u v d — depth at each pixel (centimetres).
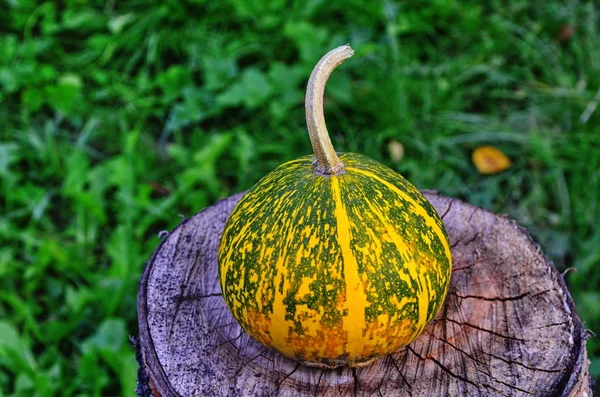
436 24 123
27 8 129
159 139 112
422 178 100
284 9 123
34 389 80
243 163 101
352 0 123
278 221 54
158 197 102
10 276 91
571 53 117
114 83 118
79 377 81
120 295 86
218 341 60
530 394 55
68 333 86
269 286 53
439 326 60
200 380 57
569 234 94
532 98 112
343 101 109
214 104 111
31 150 107
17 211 99
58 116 113
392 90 108
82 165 98
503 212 98
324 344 54
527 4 125
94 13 130
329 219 53
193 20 126
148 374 58
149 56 119
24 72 116
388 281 53
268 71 119
